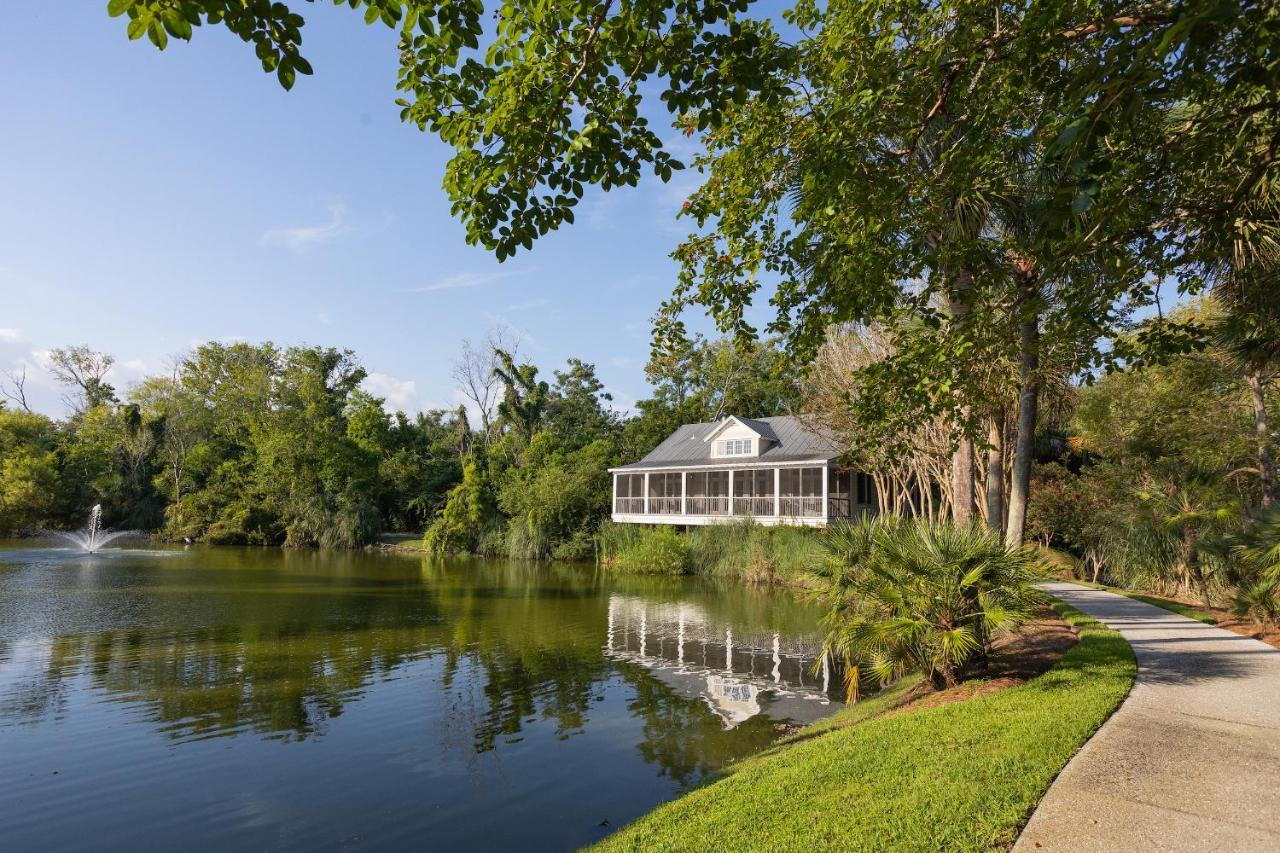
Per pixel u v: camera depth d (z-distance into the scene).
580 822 6.71
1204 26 3.04
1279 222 5.95
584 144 4.03
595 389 55.47
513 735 9.11
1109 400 21.25
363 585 24.59
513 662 13.12
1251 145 5.27
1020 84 5.22
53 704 10.32
